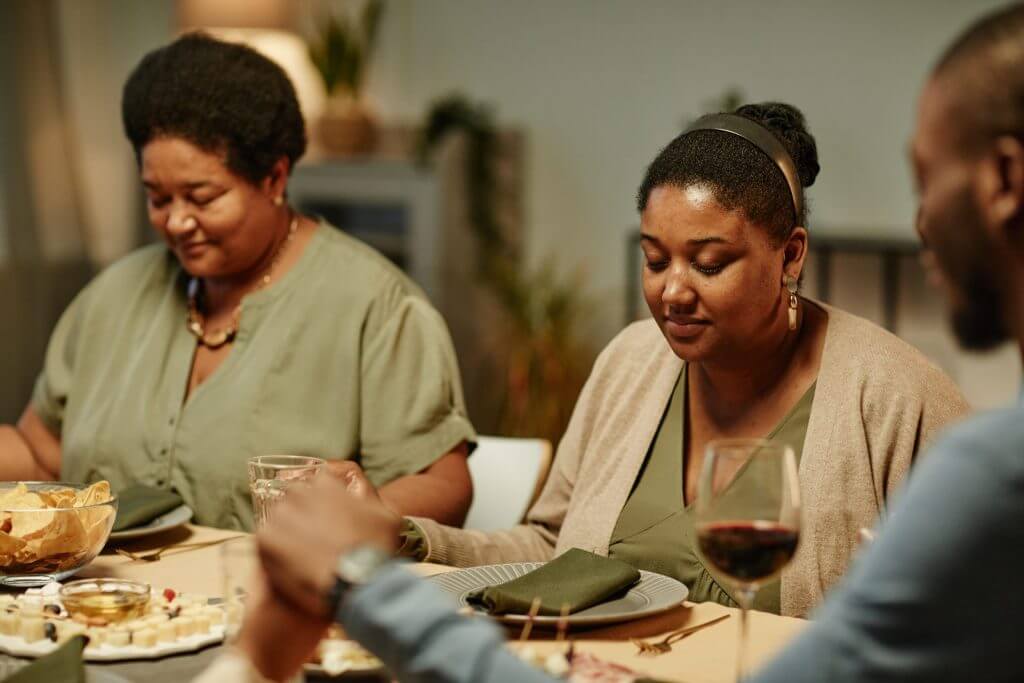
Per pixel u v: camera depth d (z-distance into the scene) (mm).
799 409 1834
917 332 4801
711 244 1706
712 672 1329
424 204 5141
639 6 5305
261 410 2262
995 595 835
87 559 1668
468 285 5371
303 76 5762
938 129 907
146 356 2355
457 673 958
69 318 2516
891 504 1765
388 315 2324
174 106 2168
